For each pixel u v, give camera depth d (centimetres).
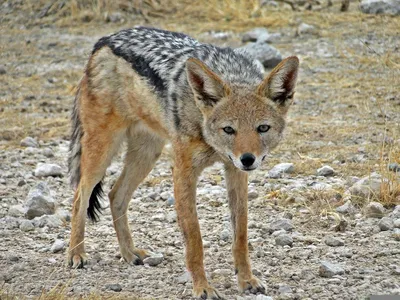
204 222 1211
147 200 1333
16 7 2738
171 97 990
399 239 1084
